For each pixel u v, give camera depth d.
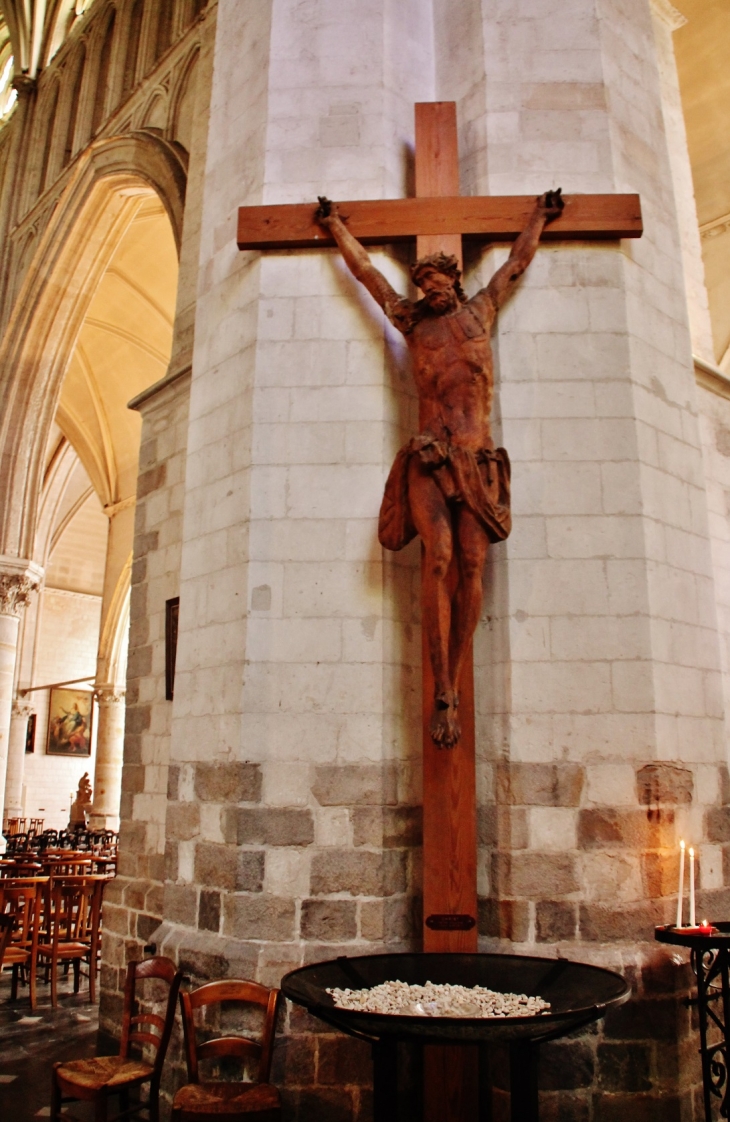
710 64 15.48
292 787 5.66
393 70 6.99
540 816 5.57
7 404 17.42
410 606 6.03
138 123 14.72
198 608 6.45
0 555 17.23
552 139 6.70
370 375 6.23
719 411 8.41
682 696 6.01
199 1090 4.67
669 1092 5.16
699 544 6.52
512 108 6.75
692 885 5.18
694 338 8.91
